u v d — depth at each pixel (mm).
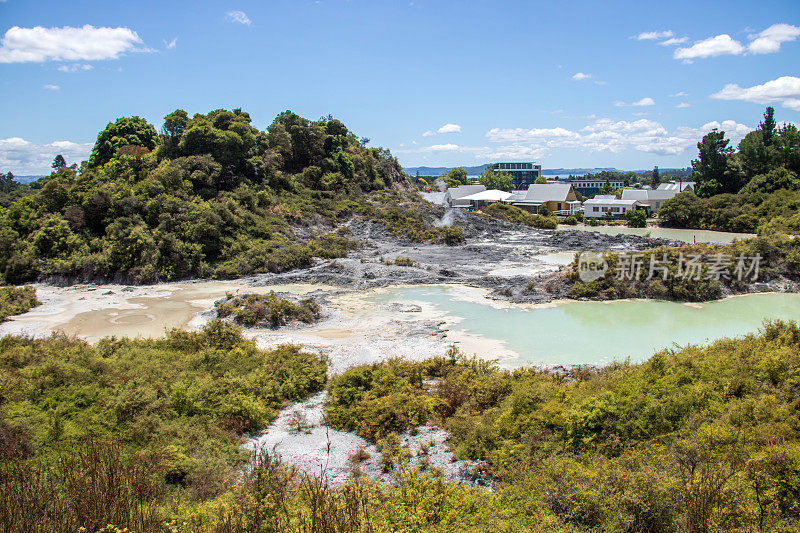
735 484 9188
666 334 25438
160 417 15031
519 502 10125
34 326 28781
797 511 9094
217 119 65812
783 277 35250
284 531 8734
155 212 46156
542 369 20484
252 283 40062
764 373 15039
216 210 48031
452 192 111000
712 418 12852
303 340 25703
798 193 73188
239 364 20125
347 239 56125
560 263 46594
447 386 17609
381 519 9227
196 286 39938
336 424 16188
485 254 52406
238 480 11680
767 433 11344
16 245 43719
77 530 8328
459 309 31281
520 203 105000
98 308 33000
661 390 14195
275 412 17125
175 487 11547
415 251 55281
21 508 8422
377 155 96938
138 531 8453
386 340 25375
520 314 29781
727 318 28000
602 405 13289
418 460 13414
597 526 9047
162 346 22625
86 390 15938
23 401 14859
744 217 74062
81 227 45094
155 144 70562
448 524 9461
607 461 11445
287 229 54656
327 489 10531
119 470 10398
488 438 13680
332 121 89938
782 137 89000
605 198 115062
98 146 68500
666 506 8922
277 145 75062
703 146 95250
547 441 12648
